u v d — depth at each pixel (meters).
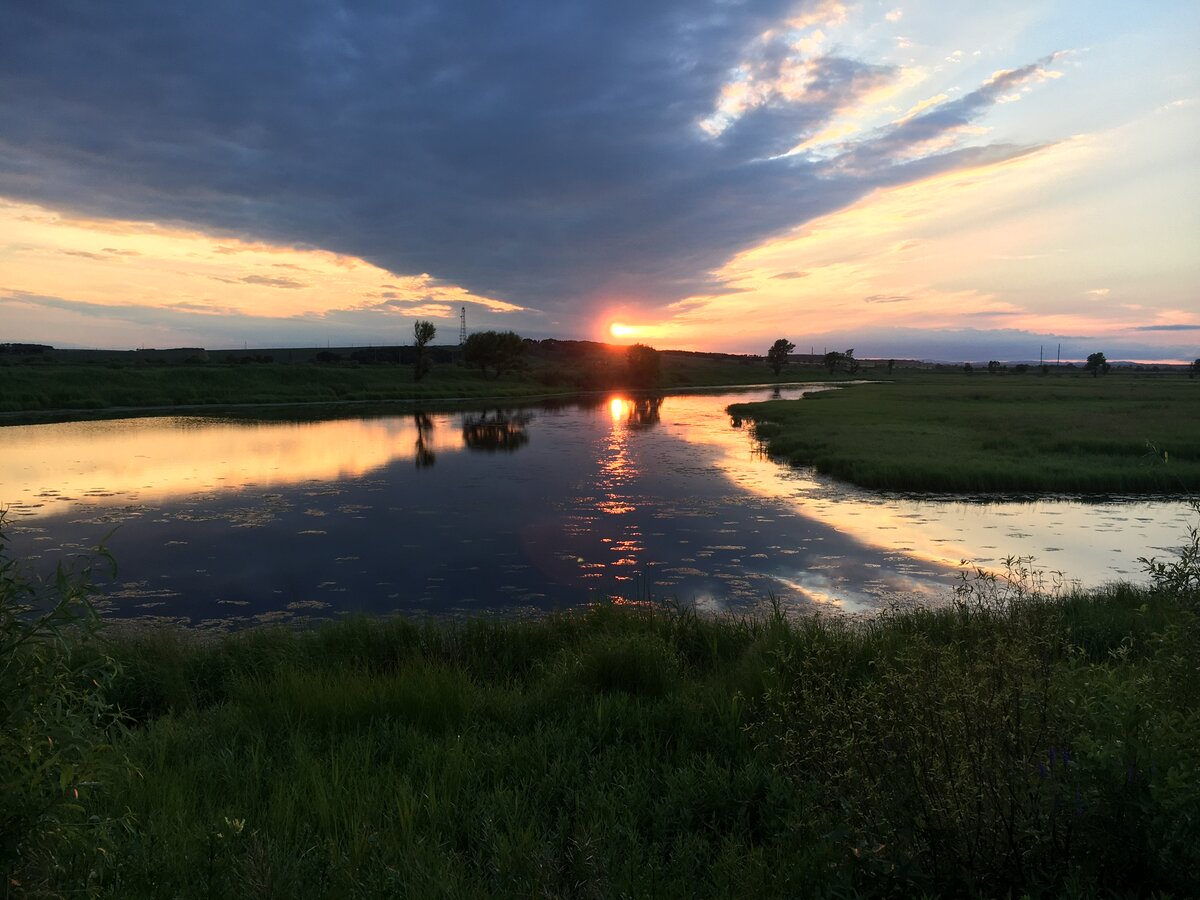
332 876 3.20
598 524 16.38
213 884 3.10
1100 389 68.00
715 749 4.75
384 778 4.30
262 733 5.14
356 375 82.44
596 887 2.91
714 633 8.23
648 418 49.28
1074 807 2.64
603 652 6.49
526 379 99.88
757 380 131.88
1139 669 3.44
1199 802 2.47
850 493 20.03
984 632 3.63
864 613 10.18
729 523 16.38
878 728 3.07
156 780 4.19
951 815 2.79
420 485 21.73
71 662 2.77
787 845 3.32
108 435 36.69
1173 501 18.59
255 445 32.41
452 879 3.12
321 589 11.77
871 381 131.00
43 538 15.15
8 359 85.69
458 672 6.50
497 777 4.36
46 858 2.43
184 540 15.05
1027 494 19.62
